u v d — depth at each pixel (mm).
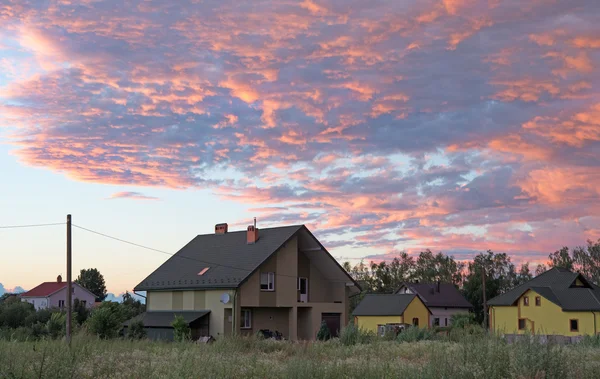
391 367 14828
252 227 43062
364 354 21250
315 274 45656
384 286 119500
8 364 12375
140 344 24531
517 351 12844
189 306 41062
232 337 24062
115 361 16141
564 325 56375
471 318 67312
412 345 24859
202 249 45406
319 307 44000
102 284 135750
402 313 69000
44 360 12383
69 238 31469
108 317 35000
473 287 94625
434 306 82812
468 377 12125
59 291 95625
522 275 107812
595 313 55156
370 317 71375
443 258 122250
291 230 42656
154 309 43125
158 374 13719
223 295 38844
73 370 12617
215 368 14219
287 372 14281
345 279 45812
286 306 41375
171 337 39312
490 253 108250
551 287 60406
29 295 94750
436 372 12656
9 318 52469
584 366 14242
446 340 23453
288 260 42156
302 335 43781
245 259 40938
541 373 12000
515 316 59875
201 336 39156
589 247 107938
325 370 14055
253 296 39562
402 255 122938
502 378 12203
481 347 13391
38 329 35156
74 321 36188
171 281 42469
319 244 43906
